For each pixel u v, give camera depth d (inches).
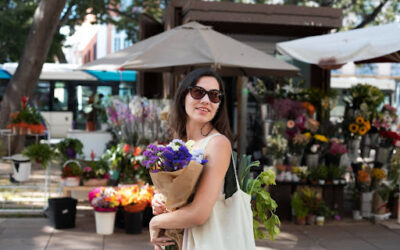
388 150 294.5
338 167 277.4
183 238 79.3
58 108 738.2
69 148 280.2
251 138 391.2
